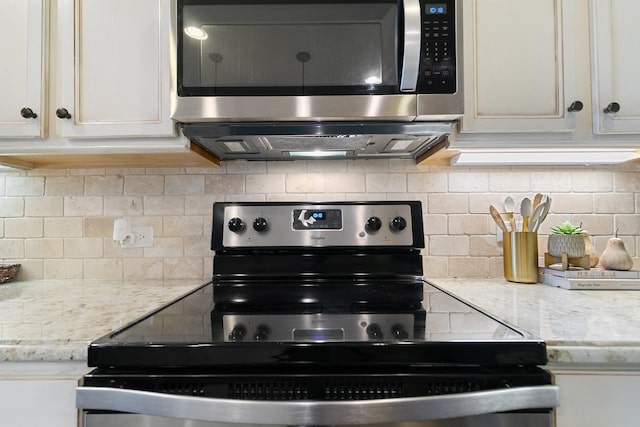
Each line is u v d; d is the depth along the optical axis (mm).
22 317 833
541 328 731
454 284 1262
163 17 1079
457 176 1406
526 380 632
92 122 1078
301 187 1414
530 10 1093
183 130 1072
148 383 631
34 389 684
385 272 1285
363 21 1003
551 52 1089
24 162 1334
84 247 1410
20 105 1097
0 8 1104
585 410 671
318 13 1002
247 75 1014
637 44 1085
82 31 1085
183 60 1013
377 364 627
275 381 625
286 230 1277
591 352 652
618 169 1399
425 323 763
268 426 627
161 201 1414
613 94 1078
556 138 1095
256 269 1282
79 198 1410
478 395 604
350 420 588
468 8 1093
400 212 1294
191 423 642
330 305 950
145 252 1411
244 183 1419
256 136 1081
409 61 969
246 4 1003
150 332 711
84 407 626
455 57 1014
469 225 1402
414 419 593
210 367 631
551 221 1404
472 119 1081
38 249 1403
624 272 1163
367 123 1052
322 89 1009
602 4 1088
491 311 873
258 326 753
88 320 807
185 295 1081
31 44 1099
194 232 1414
